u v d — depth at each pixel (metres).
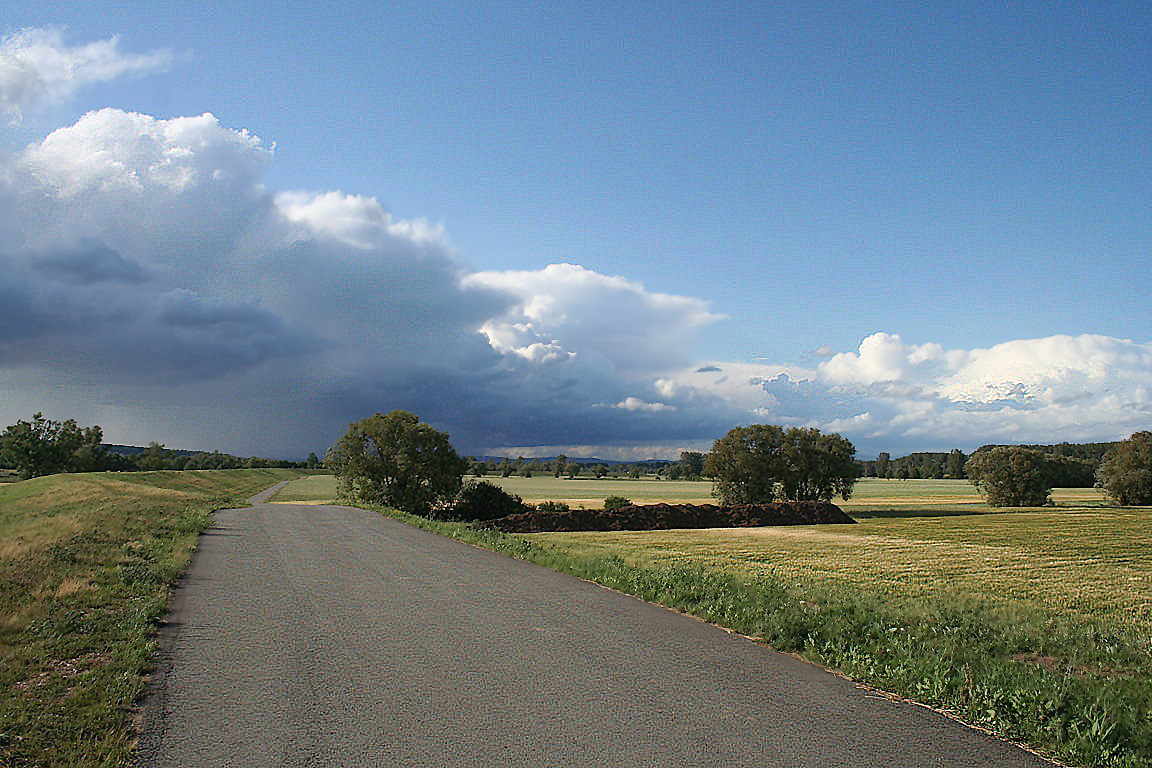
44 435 113.50
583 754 5.37
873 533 40.53
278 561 16.62
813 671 7.67
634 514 54.59
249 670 7.56
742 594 11.69
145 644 8.36
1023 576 21.98
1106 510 56.75
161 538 19.98
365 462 65.69
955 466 183.88
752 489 73.19
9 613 9.37
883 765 5.22
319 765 5.12
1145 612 15.92
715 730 5.89
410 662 7.95
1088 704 6.30
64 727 5.68
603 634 9.39
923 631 9.52
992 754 5.45
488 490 65.62
